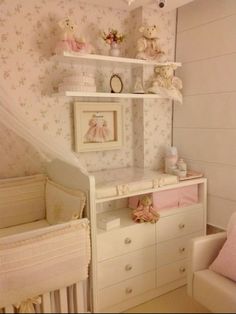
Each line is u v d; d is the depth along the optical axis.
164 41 2.80
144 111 2.78
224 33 2.46
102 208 2.64
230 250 1.92
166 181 2.47
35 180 2.47
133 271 2.32
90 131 2.62
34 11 2.32
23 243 1.73
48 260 1.82
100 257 2.13
